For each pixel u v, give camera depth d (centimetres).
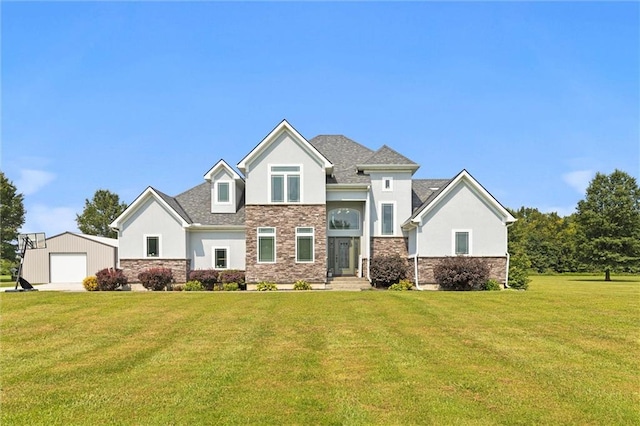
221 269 3111
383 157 3156
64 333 1387
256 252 2859
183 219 3030
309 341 1252
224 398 821
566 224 9288
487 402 795
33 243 2680
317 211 2875
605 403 789
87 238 4247
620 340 1236
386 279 2841
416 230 2777
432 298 2005
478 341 1235
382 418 731
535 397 817
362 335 1316
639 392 842
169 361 1069
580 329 1371
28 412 768
